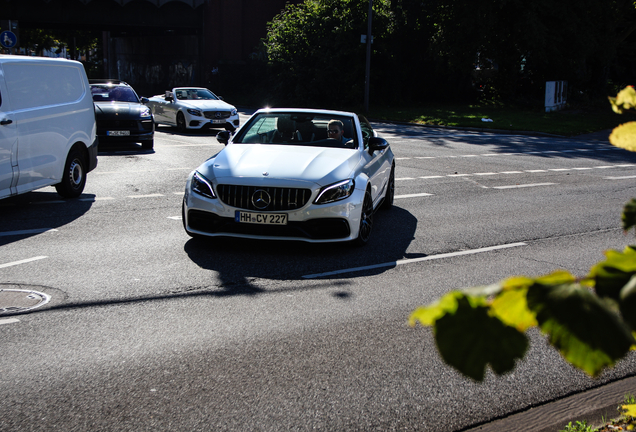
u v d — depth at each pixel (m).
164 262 5.76
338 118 7.71
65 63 8.83
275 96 35.66
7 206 8.23
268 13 44.69
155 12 41.72
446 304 0.46
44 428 2.88
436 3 33.28
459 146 17.52
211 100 20.47
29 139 7.73
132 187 9.77
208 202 6.20
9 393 3.21
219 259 5.91
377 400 3.20
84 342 3.89
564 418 3.07
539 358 3.79
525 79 37.53
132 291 4.91
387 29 34.53
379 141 7.41
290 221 6.07
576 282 0.46
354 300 4.81
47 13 38.59
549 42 31.19
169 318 4.34
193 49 45.50
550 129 22.66
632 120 0.56
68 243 6.38
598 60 35.31
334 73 33.31
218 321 4.30
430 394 3.28
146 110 14.51
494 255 6.30
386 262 5.96
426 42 36.81
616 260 0.47
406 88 37.88
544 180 11.59
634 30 39.41
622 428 2.86
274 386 3.33
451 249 6.51
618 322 0.43
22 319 4.27
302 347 3.87
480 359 0.44
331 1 33.91
